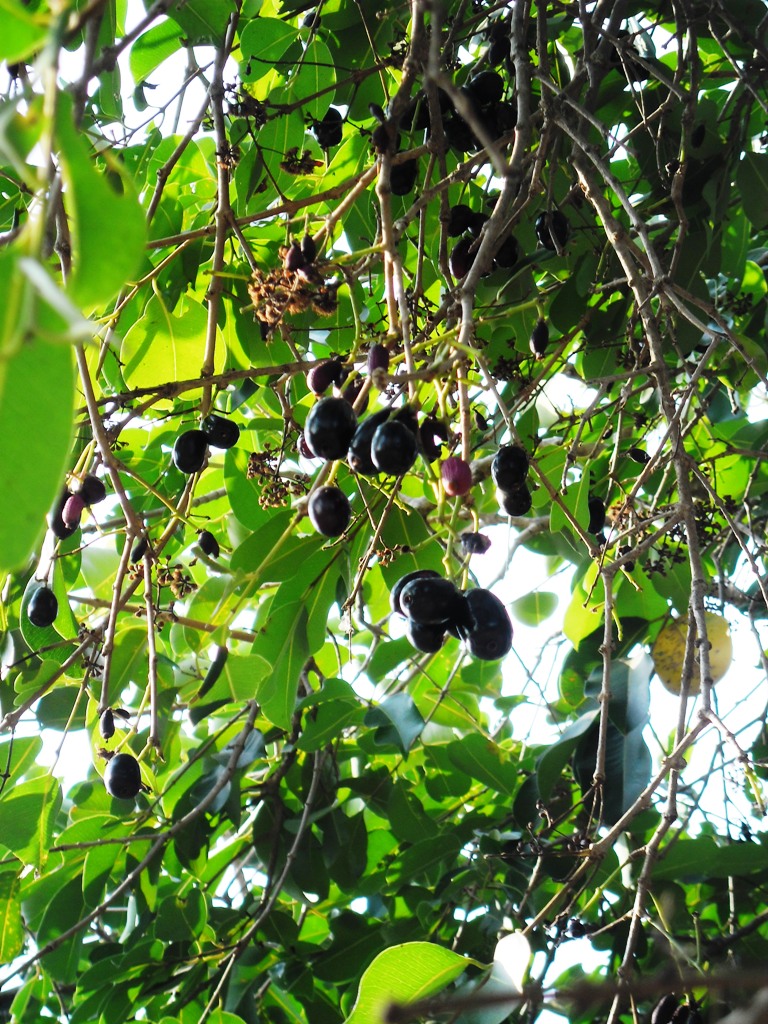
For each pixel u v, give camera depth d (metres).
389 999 1.06
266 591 1.86
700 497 1.67
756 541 1.58
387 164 1.33
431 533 1.53
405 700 1.63
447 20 1.56
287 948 1.68
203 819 1.68
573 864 1.56
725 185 1.55
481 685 1.84
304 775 1.74
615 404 1.53
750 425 1.72
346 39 1.56
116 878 1.69
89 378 1.36
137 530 1.42
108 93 1.50
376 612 1.90
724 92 1.67
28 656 1.52
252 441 1.70
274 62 1.52
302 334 1.57
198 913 1.66
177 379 1.50
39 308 1.00
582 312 1.59
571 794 1.62
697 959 1.51
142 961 1.66
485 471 1.64
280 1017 1.70
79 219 0.98
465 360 1.31
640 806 1.33
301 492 1.55
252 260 1.43
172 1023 1.62
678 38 1.51
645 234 1.41
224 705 1.73
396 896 1.73
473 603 1.33
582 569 1.68
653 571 1.59
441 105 1.49
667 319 1.48
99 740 1.59
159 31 1.51
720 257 1.57
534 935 1.56
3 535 1.07
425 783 1.79
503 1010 1.28
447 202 1.39
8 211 1.58
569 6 1.52
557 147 1.50
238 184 1.56
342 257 1.38
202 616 1.59
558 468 1.58
